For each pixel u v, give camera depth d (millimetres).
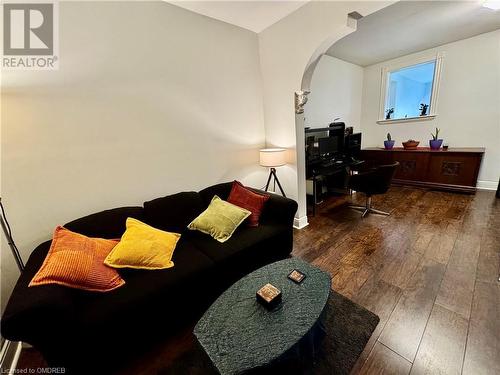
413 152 4320
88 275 1289
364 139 5355
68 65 1672
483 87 3752
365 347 1318
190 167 2465
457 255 2117
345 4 1989
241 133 2883
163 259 1606
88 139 1812
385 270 1991
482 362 1192
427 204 3436
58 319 1050
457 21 3047
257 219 2201
